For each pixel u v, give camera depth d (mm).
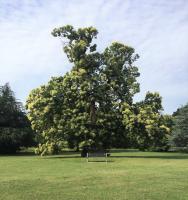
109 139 50906
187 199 17031
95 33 52094
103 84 50906
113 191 19047
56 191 19047
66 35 52031
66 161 41188
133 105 50812
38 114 50500
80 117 48938
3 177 25078
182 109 79312
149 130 47344
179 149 78812
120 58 51969
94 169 30734
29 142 72500
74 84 50250
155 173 27016
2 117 72625
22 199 17094
